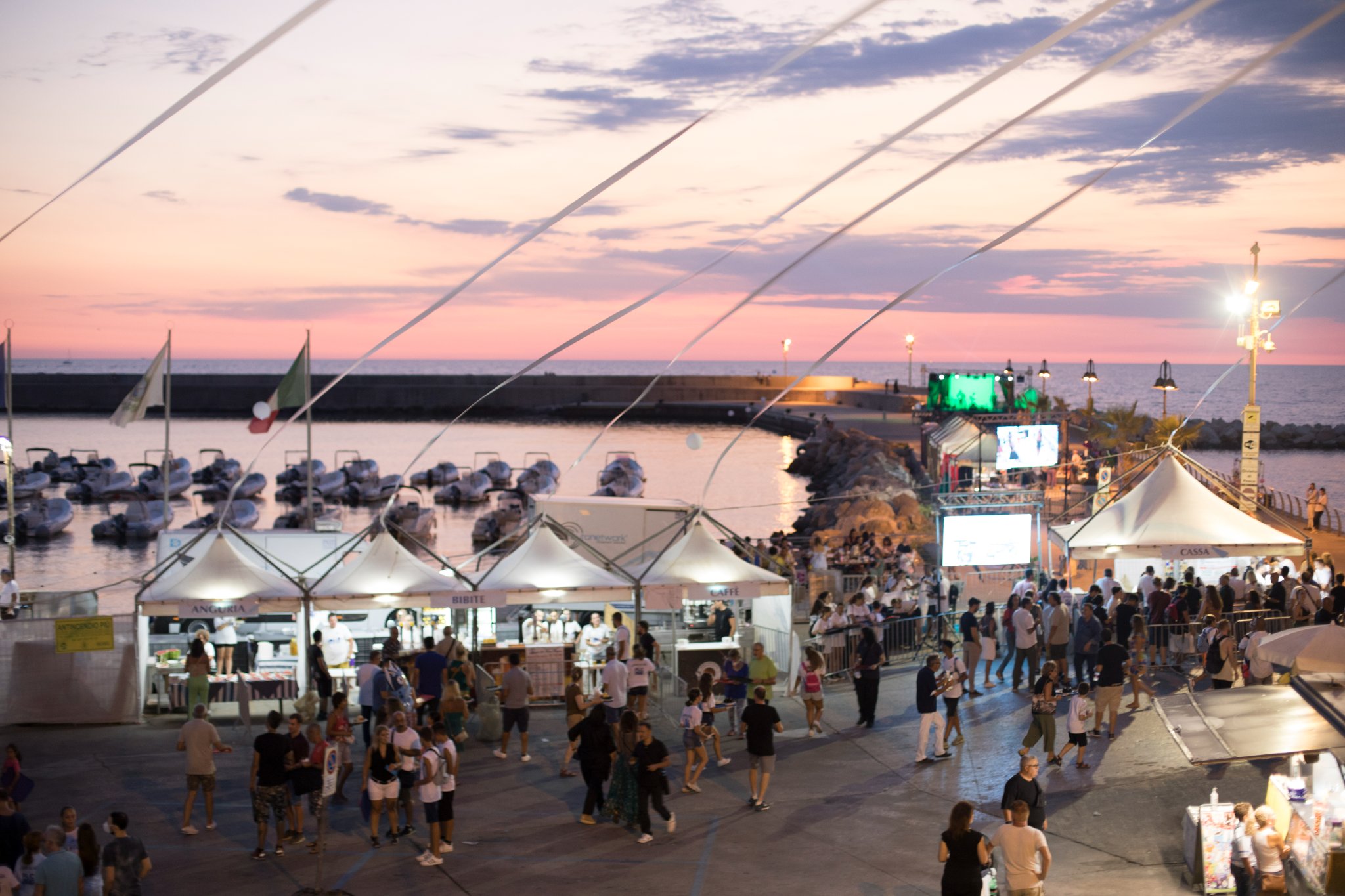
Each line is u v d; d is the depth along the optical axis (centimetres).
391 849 1523
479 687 2181
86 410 16238
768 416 12988
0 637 2114
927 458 5884
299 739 1492
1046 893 1326
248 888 1382
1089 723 1980
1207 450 10300
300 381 3497
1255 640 1981
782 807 1666
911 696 2291
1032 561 2883
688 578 2292
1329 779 1320
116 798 1730
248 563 2217
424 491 9056
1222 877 1317
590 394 15612
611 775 1617
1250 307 3138
